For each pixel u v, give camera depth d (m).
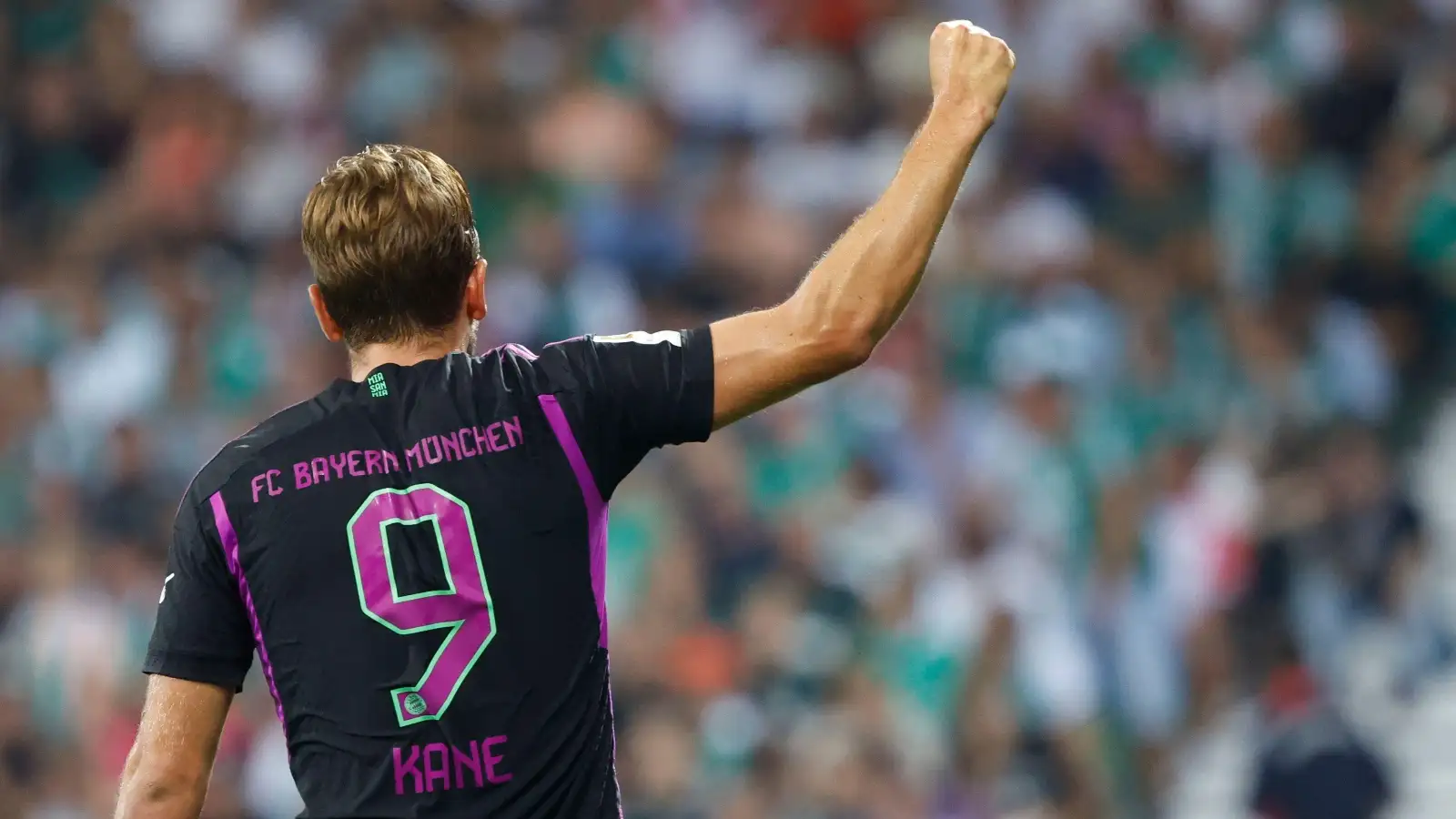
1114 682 26.89
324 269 8.62
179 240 36.88
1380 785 24.48
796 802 24.70
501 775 7.95
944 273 33.69
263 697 27.22
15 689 27.75
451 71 38.09
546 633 8.12
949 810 25.19
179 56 40.56
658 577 27.52
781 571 28.05
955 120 8.61
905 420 30.77
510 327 32.91
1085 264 34.19
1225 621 28.17
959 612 26.42
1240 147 36.00
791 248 35.19
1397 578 29.12
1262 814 24.67
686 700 26.23
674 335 8.52
